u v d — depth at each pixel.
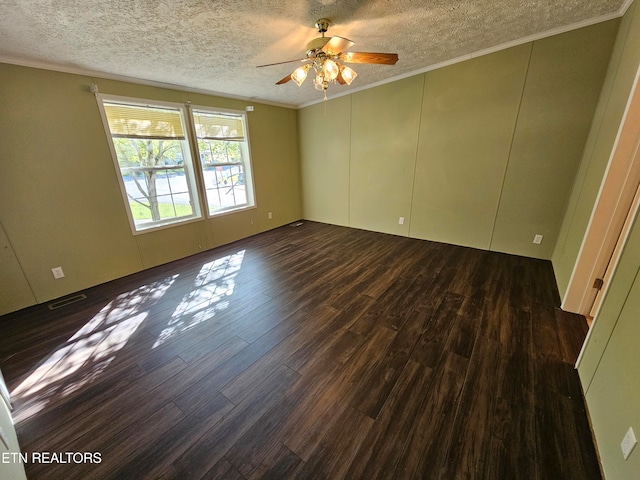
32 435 1.40
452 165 3.78
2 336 2.23
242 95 4.29
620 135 1.77
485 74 3.22
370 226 5.00
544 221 3.24
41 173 2.63
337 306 2.51
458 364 1.77
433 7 2.09
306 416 1.45
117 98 3.03
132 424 1.44
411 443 1.30
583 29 2.58
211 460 1.25
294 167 5.58
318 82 2.23
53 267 2.79
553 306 2.37
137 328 2.28
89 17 1.85
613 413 1.15
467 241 3.91
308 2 1.87
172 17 1.94
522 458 1.22
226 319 2.37
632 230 1.28
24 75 2.44
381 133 4.36
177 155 3.75
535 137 3.09
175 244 3.81
